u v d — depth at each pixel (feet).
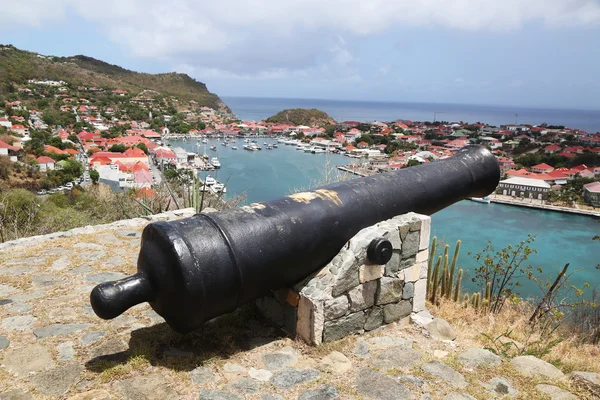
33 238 16.90
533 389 8.89
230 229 8.89
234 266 8.61
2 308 11.48
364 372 9.16
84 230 18.08
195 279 8.11
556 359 11.22
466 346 10.98
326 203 10.43
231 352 9.66
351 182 11.54
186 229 8.51
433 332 11.32
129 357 9.23
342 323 10.37
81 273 13.96
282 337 10.38
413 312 11.99
